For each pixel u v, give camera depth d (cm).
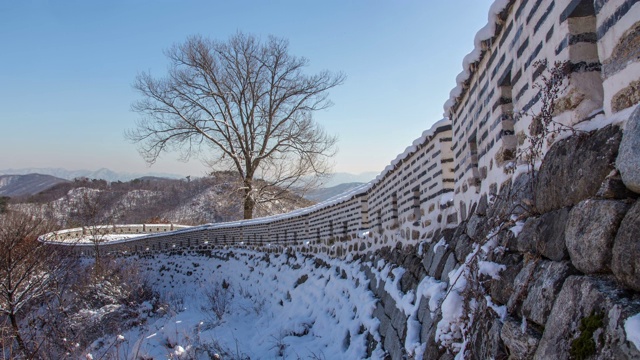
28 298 1255
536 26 341
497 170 435
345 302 965
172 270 2731
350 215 1159
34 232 1642
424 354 495
